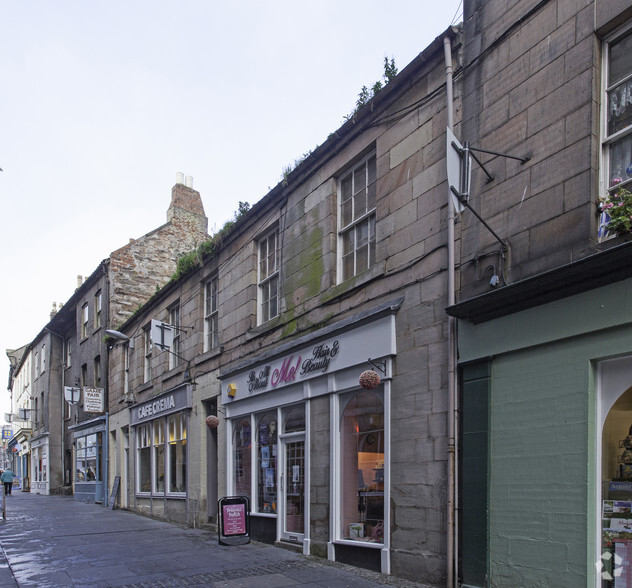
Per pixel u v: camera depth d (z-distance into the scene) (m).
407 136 8.08
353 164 9.49
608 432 5.15
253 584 7.14
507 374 6.02
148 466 18.11
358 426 8.41
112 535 12.50
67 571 8.32
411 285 7.57
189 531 13.02
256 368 11.39
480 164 6.44
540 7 6.26
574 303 5.35
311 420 9.38
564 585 5.17
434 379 6.99
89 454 24.98
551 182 5.85
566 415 5.37
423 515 6.89
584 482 5.13
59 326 32.47
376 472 7.95
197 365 14.65
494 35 6.86
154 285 24.14
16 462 48.50
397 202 8.10
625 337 4.95
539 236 5.89
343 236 9.62
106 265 23.38
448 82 7.32
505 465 5.90
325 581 7.12
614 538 5.00
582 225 5.45
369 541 7.93
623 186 5.35
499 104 6.65
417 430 7.14
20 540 11.88
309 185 10.42
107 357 23.41
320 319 9.53
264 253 12.32
